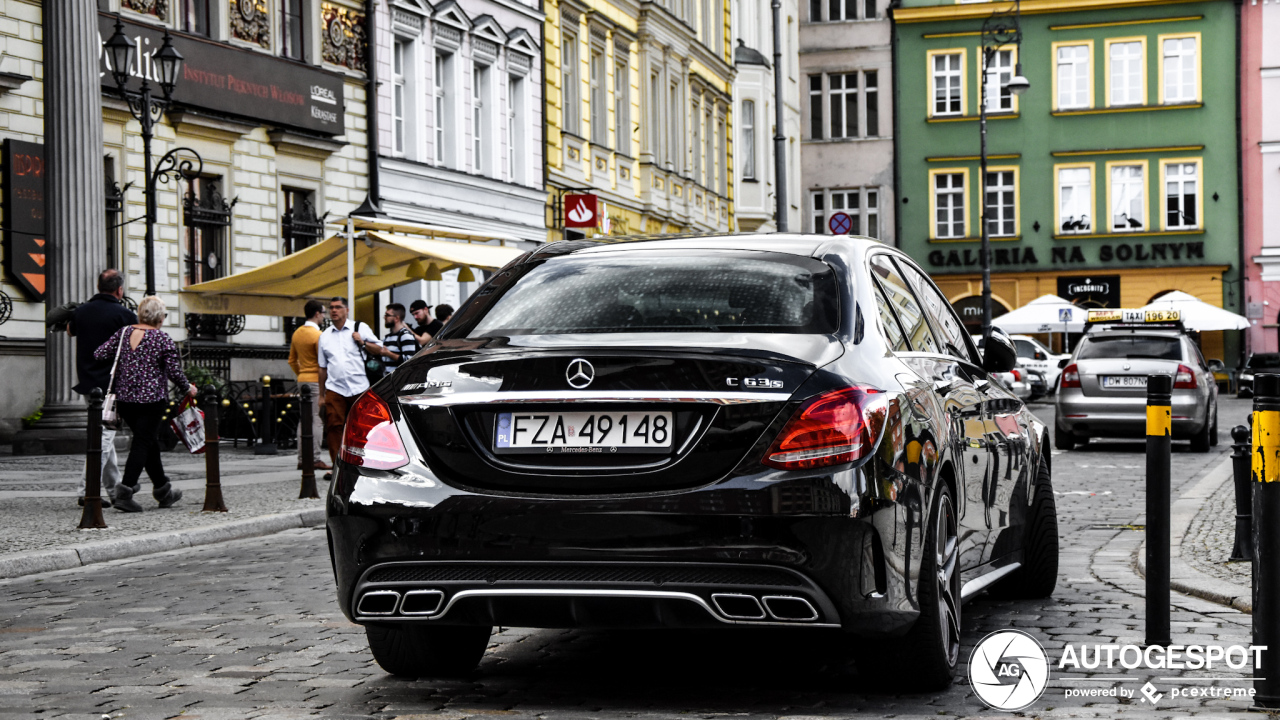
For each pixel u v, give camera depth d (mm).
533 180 36031
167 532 11828
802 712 5383
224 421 23547
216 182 25938
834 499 4965
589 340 5367
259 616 7941
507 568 5113
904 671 5609
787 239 6121
